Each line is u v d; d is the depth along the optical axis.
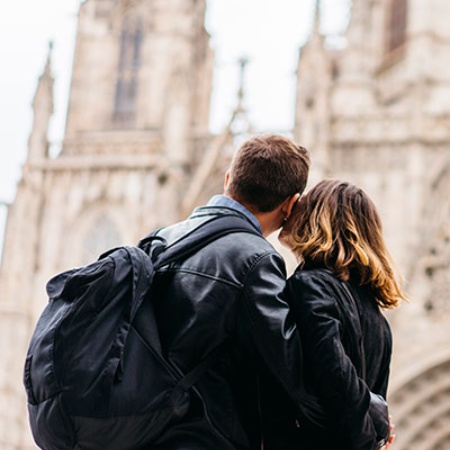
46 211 70.88
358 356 8.02
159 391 7.35
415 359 58.47
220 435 7.54
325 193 8.59
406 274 60.59
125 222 69.56
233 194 8.57
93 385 7.15
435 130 64.56
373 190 64.19
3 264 69.38
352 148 65.38
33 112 73.00
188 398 7.49
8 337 67.44
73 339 7.25
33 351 7.33
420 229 62.09
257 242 8.03
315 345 7.70
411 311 59.44
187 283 7.79
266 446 7.99
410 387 58.91
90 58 76.81
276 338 7.59
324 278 8.05
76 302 7.32
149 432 7.34
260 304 7.67
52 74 74.06
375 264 8.26
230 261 7.84
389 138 64.81
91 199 70.38
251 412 7.86
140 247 8.38
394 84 70.75
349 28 73.56
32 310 68.69
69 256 69.75
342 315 7.98
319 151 64.12
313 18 68.44
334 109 70.19
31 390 7.26
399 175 64.12
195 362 7.65
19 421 66.06
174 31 75.50
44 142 72.44
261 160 8.44
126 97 75.44
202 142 71.75
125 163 70.44
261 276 7.78
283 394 7.94
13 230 70.00
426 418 59.09
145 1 77.75
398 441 59.22
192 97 74.00
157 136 72.38
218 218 8.20
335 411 7.65
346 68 72.19
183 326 7.66
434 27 69.94
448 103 67.38
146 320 7.59
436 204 62.88
